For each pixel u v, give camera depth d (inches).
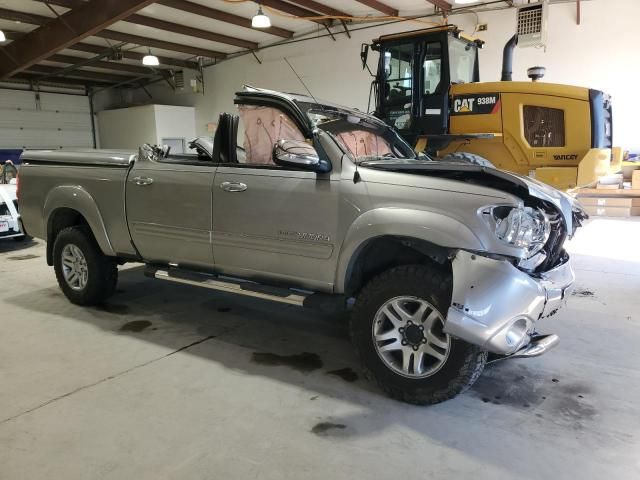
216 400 119.9
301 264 132.3
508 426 109.4
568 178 271.9
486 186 113.5
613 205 388.2
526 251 110.3
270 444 102.3
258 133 146.6
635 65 378.0
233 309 186.4
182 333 162.4
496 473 94.0
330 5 474.6
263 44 597.9
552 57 409.1
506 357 116.3
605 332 163.0
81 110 811.4
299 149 127.3
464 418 112.4
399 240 117.9
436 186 113.9
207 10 475.8
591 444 103.1
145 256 166.6
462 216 108.9
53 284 220.1
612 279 222.7
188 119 731.4
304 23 530.3
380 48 311.4
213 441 103.3
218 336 160.1
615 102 389.4
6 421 110.2
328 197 125.4
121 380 129.7
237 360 142.5
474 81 334.6
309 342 156.1
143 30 537.6
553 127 275.9
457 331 104.8
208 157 180.7
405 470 94.7
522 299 105.8
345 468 95.1
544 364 140.0
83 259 182.5
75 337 158.4
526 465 96.3
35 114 758.5
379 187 119.0
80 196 173.2
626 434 106.7
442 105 295.3
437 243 109.3
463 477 92.9
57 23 474.6
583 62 397.4
